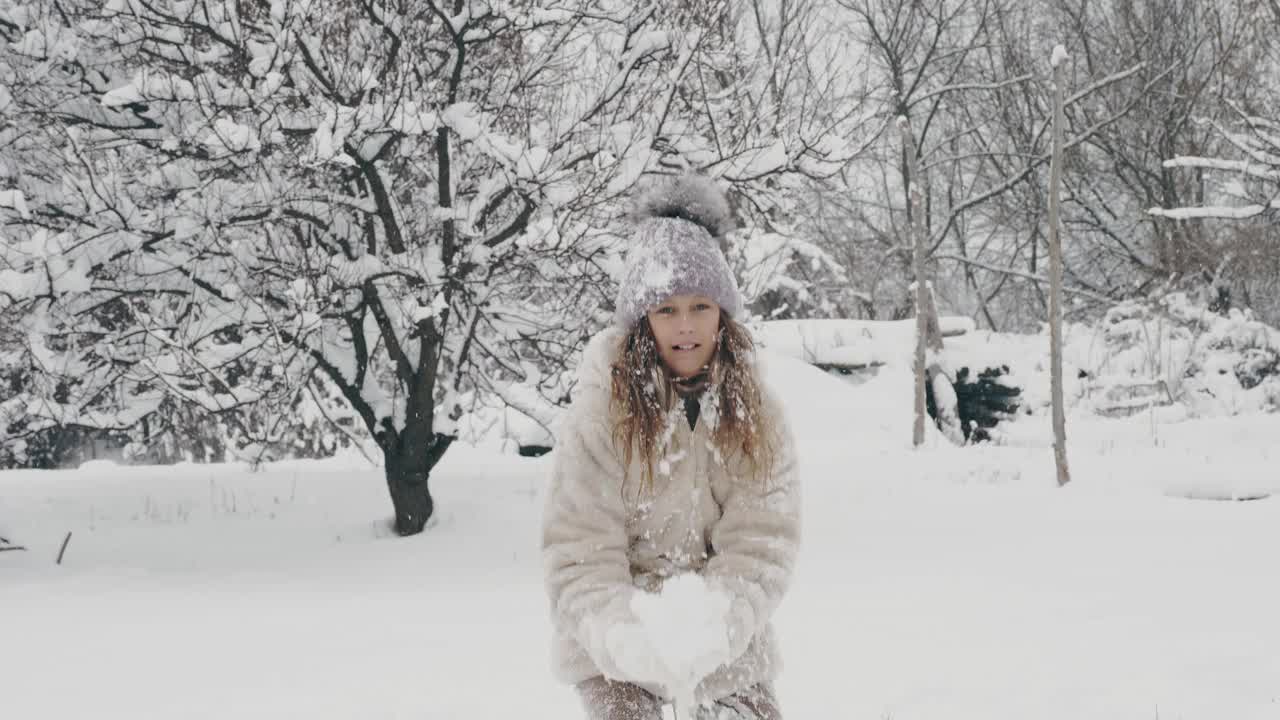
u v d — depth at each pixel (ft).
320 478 38.52
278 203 28.22
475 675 16.79
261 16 29.12
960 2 89.86
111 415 31.55
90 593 23.72
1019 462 39.88
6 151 30.01
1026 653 17.62
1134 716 14.62
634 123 29.78
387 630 19.89
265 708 15.43
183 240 28.53
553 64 31.91
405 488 31.09
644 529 8.47
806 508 32.45
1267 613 19.69
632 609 7.59
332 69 29.09
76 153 26.76
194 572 26.32
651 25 30.91
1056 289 35.17
